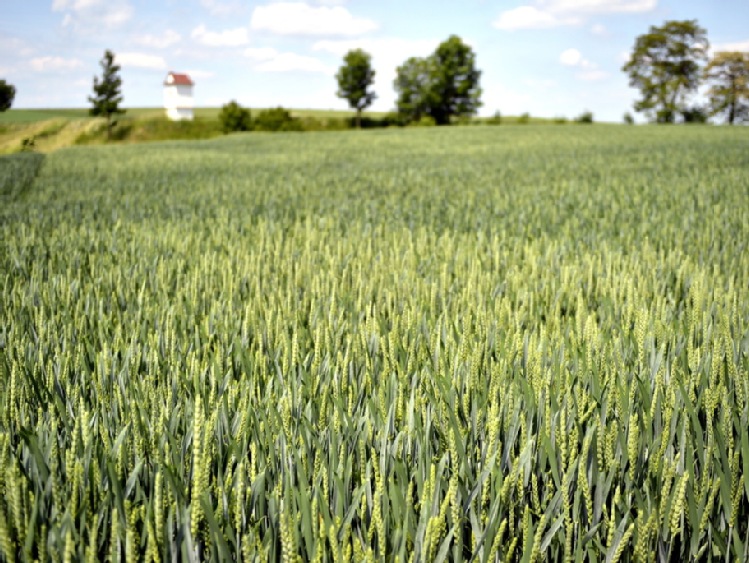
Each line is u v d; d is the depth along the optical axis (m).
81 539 1.92
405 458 2.41
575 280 5.62
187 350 3.73
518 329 3.81
